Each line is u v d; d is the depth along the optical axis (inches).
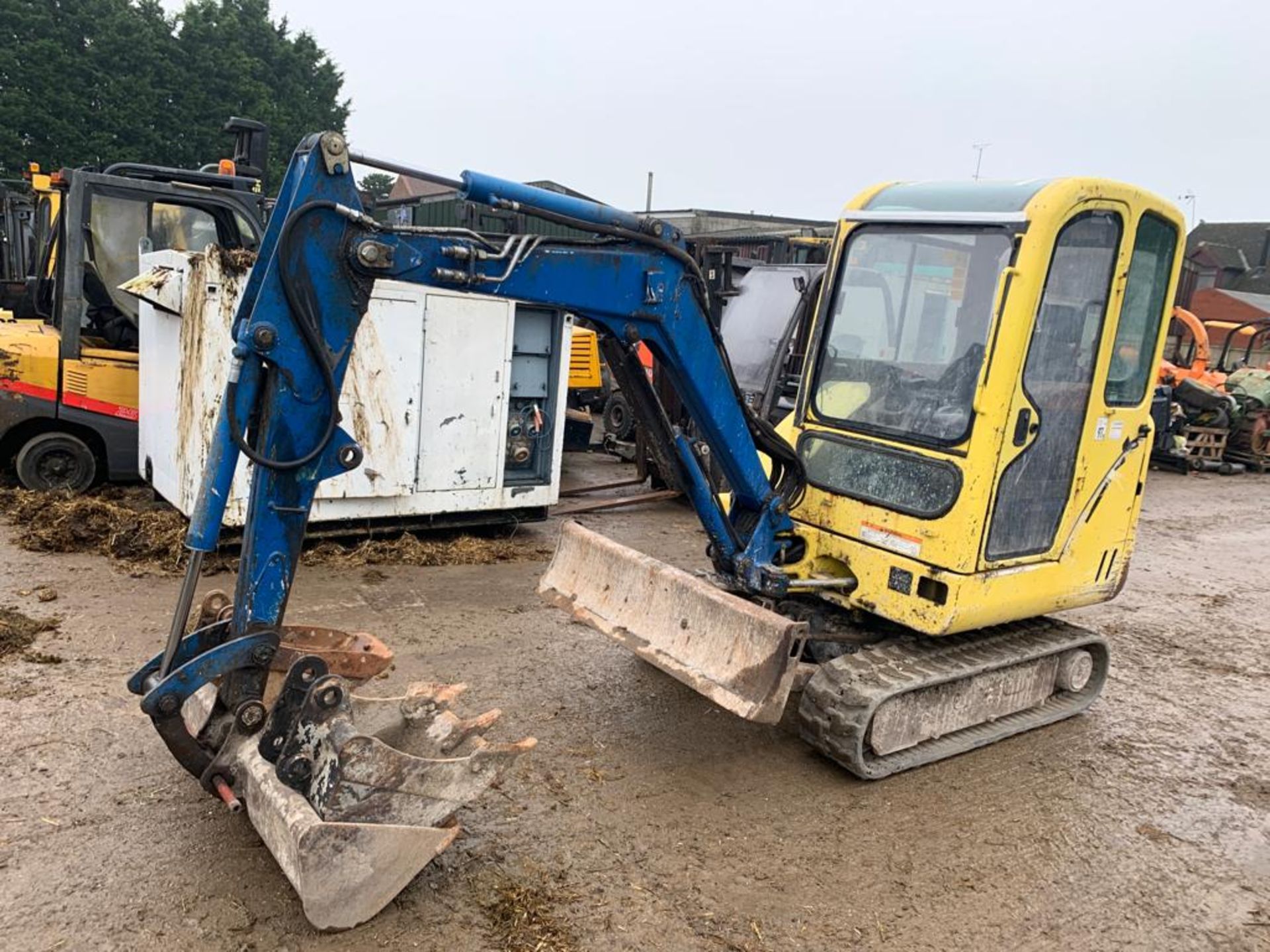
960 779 160.9
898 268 162.1
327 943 107.3
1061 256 146.6
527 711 170.2
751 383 306.3
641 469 342.3
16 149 1112.8
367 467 241.8
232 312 216.7
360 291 112.7
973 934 120.5
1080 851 142.0
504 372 259.3
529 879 122.2
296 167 111.0
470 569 247.1
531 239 123.6
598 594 168.6
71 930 105.7
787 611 179.2
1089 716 193.2
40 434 265.9
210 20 1315.2
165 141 1236.5
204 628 118.1
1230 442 569.9
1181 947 122.0
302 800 105.3
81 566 220.7
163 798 132.0
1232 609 279.9
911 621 153.6
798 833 139.4
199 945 105.5
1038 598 163.0
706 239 335.0
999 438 145.8
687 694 182.4
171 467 237.6
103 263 267.0
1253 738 189.2
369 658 132.7
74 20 1183.6
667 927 116.0
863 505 160.9
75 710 153.9
